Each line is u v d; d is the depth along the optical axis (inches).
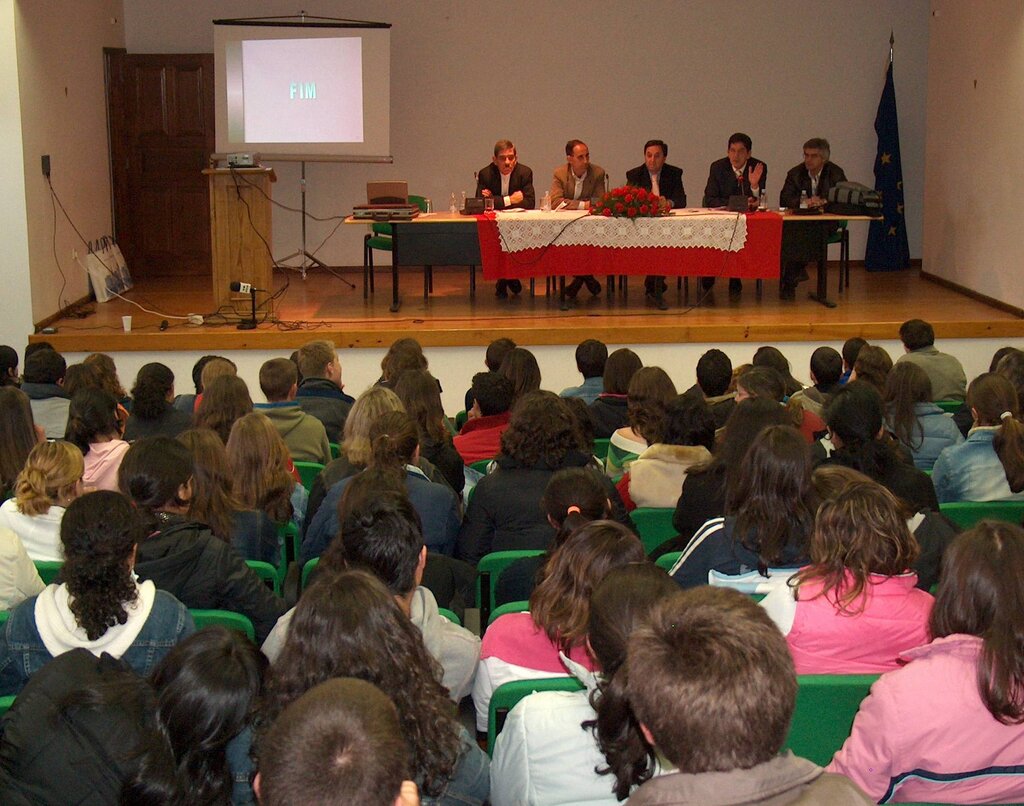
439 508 127.0
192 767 62.7
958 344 286.7
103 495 85.6
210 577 102.2
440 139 385.1
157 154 374.6
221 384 158.7
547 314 294.2
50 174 298.0
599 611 67.4
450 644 88.1
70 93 319.0
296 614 65.8
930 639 81.2
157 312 307.7
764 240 285.7
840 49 382.9
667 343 277.3
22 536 116.0
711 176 323.6
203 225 379.2
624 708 63.7
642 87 383.9
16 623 85.4
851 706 76.5
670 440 140.5
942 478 142.7
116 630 85.0
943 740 68.4
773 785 46.9
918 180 391.2
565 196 324.8
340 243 389.4
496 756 74.7
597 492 107.0
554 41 380.5
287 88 358.0
